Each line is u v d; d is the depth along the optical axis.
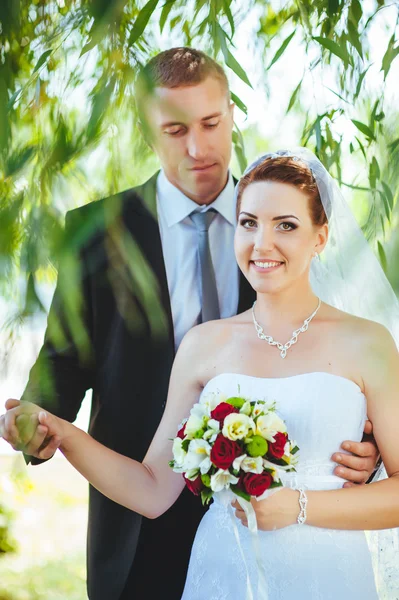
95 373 2.74
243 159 2.65
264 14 2.36
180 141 2.55
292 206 2.23
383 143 2.13
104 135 1.47
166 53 2.50
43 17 1.77
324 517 2.07
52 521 5.55
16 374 1.50
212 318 2.71
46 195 1.47
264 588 2.01
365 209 2.52
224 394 2.06
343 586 2.10
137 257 1.72
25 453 2.20
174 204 2.74
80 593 4.66
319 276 2.45
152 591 2.69
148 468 2.38
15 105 1.66
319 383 2.21
